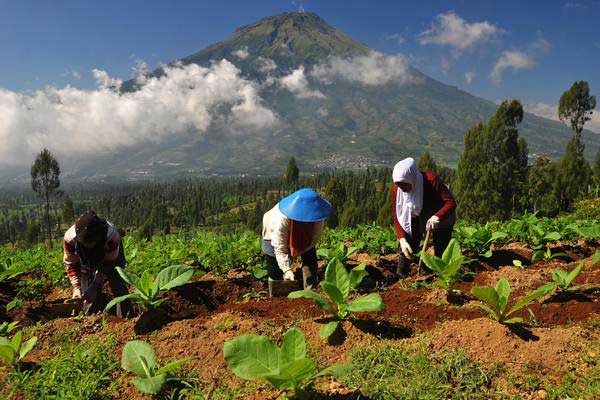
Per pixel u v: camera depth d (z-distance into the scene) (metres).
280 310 4.79
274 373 3.02
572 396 3.07
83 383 3.47
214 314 4.96
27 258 8.30
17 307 5.46
